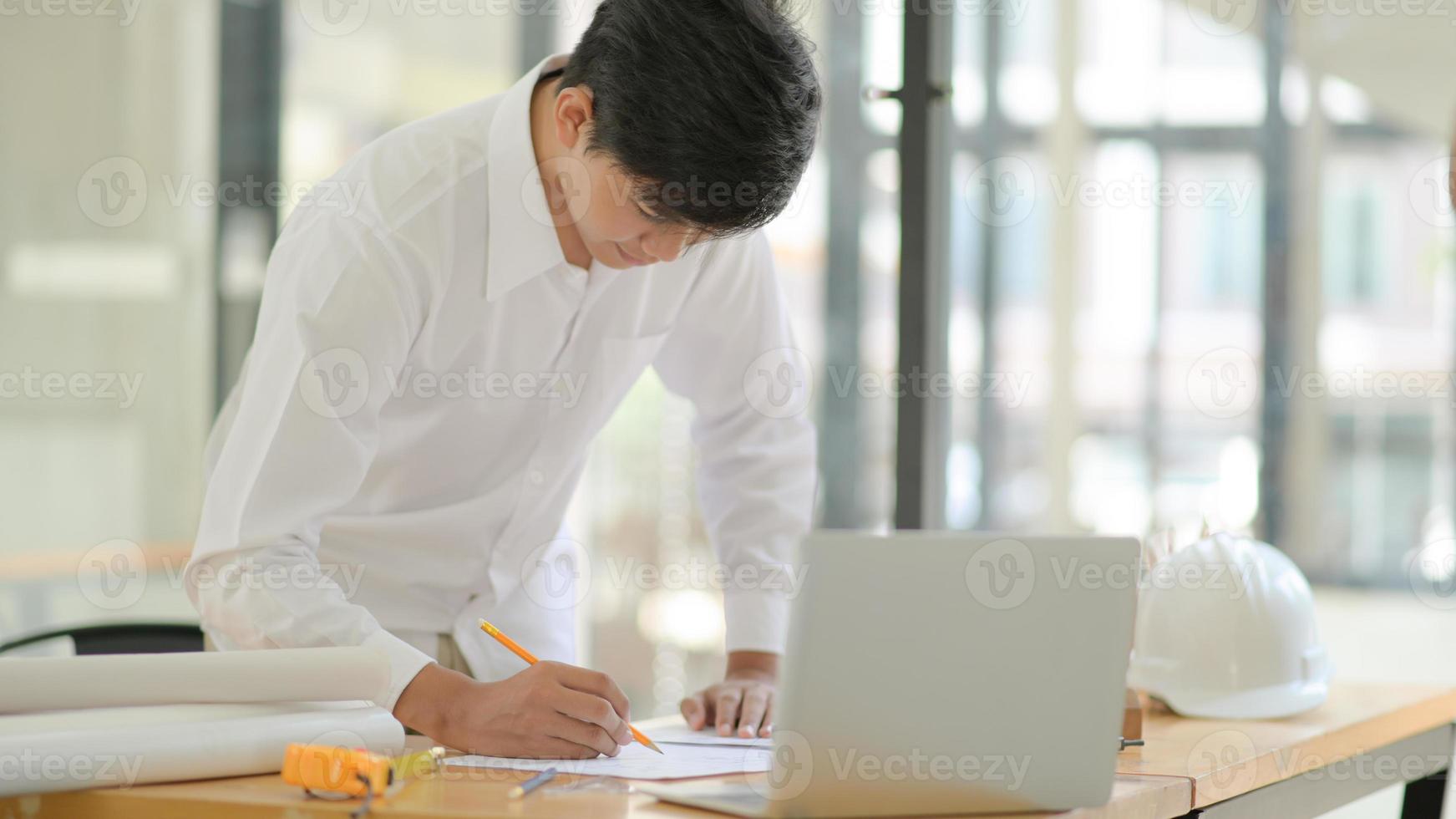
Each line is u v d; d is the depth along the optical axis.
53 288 4.84
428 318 1.87
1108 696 1.34
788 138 1.62
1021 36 5.88
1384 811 4.04
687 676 5.24
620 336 2.07
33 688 1.41
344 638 1.64
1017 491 5.84
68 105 4.82
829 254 5.40
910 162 2.79
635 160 1.61
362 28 4.98
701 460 2.38
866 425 5.39
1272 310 5.68
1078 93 5.84
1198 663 2.11
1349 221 5.61
